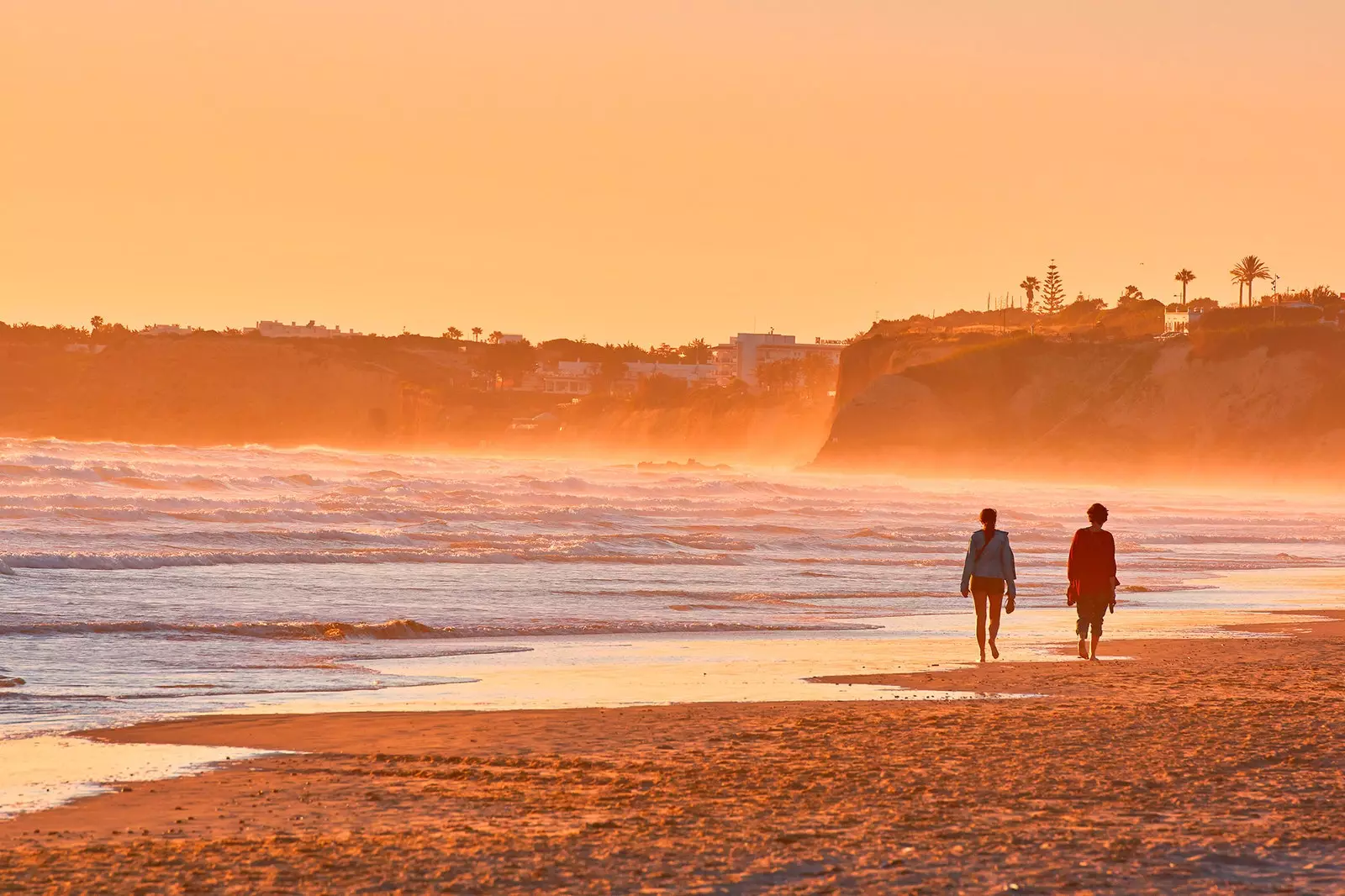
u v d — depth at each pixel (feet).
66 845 96.84
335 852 94.02
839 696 184.96
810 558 509.35
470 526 620.08
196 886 85.25
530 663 224.53
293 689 188.24
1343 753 134.00
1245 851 93.40
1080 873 87.66
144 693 180.55
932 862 90.89
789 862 90.79
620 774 124.77
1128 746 138.82
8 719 156.15
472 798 114.11
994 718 159.02
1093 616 232.94
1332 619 325.62
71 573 362.33
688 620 298.35
